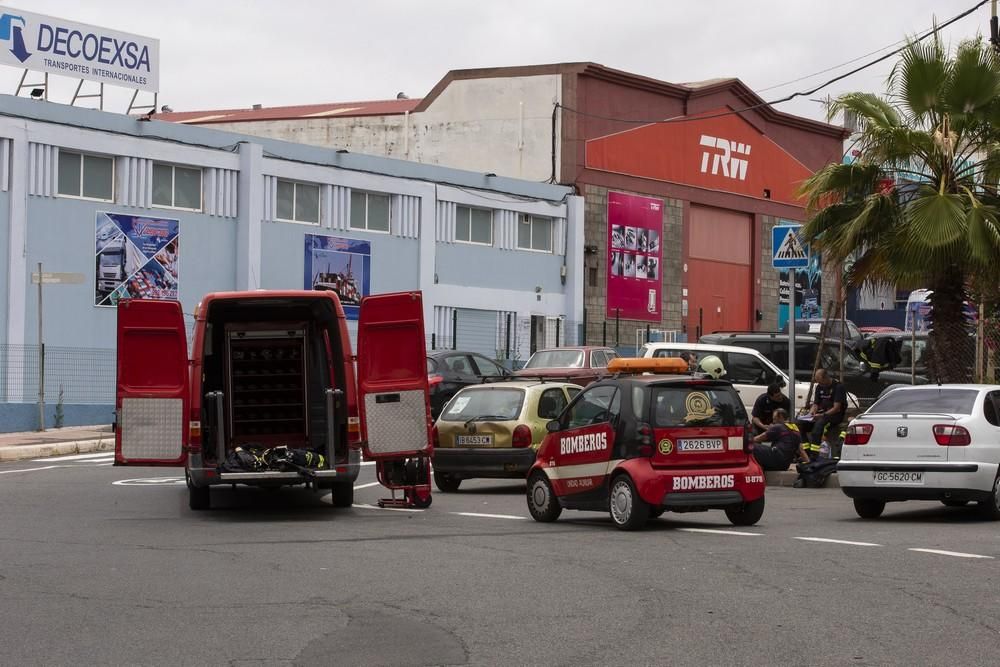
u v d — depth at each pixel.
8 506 16.77
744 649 7.90
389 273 43.81
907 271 22.16
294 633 8.41
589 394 15.17
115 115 36.47
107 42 37.16
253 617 8.95
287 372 17.33
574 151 50.19
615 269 51.41
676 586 10.20
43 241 34.66
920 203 21.78
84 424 34.66
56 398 34.62
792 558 11.82
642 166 52.59
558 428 15.35
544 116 50.81
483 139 52.34
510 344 47.66
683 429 14.46
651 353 26.38
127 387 15.54
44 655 7.79
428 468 17.03
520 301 48.06
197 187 38.53
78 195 35.59
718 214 56.44
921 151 22.61
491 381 29.53
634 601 9.53
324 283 41.72
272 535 13.79
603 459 14.62
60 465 23.70
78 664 7.55
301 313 17.23
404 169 44.44
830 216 23.42
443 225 45.50
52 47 36.06
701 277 55.41
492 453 19.17
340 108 65.44
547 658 7.68
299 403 17.36
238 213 39.38
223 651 7.89
